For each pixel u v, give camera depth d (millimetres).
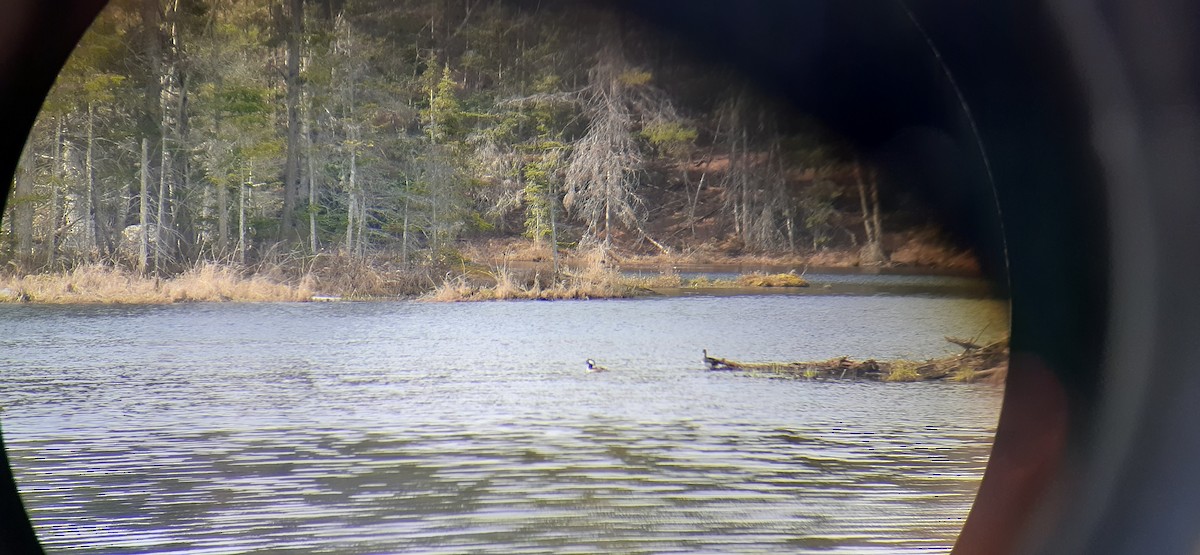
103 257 74062
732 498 33375
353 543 29859
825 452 38469
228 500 33500
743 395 46562
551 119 82188
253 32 79375
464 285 73375
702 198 82750
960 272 73375
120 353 54969
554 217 79500
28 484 34594
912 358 53656
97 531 29891
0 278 70562
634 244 81375
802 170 80625
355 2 80875
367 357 53906
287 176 77812
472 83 82250
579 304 69000
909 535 29812
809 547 28797
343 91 80125
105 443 39594
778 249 81812
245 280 72750
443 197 78875
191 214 78188
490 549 29469
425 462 37688
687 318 63156
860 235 79000
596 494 34156
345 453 39344
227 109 79188
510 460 37969
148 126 77812
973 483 34938
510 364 52531
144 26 77875
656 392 46875
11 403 44906
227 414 44219
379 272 74250
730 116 82750
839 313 63969
